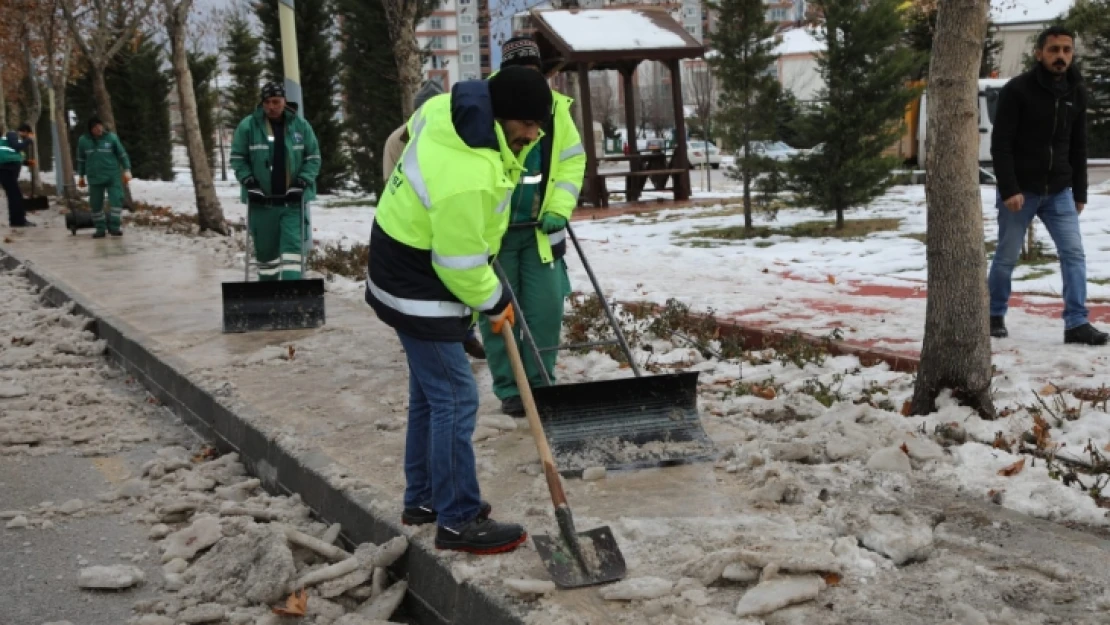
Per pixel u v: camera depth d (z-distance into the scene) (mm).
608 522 4191
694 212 20844
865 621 3277
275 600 4062
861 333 7742
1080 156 7090
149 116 44875
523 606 3506
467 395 3963
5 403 7348
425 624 3994
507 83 3654
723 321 8445
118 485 5703
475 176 3598
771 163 16672
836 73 16031
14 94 41312
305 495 5129
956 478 4477
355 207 27500
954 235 5207
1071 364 6465
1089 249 12055
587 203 23438
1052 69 6895
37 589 4363
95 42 25047
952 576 3566
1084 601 3354
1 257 15180
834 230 16172
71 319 9812
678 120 23188
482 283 3689
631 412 5062
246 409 6180
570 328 8477
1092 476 4566
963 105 5121
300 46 33125
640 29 22750
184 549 4629
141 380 8016
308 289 8656
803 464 4809
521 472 4867
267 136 9172
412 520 4254
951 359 5293
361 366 7246
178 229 18375
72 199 19109
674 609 3396
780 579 3502
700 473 4781
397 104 28984
